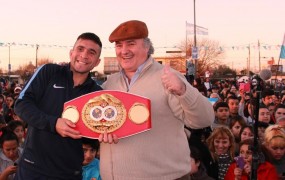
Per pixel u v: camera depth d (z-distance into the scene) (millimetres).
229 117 8117
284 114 7668
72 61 3314
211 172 5113
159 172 3109
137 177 3107
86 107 3049
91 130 3021
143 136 3104
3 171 4629
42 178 3199
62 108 3256
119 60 3232
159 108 3113
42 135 3203
